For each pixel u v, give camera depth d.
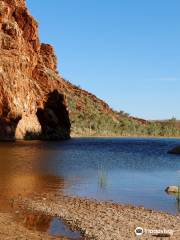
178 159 51.16
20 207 18.31
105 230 14.41
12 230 14.30
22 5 149.50
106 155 57.72
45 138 127.06
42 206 18.48
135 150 75.00
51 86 144.25
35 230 14.52
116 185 25.95
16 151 60.31
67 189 23.80
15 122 110.81
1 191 22.45
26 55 132.62
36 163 40.19
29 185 24.94
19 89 115.88
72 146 85.62
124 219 16.09
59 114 142.75
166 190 23.86
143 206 19.19
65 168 36.09
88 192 22.92
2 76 110.06
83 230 14.50
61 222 15.76
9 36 122.06
